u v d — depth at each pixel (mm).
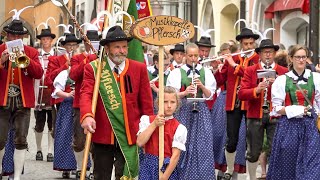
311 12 13508
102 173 8156
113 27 8047
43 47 14117
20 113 10133
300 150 8945
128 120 8039
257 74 10102
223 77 11484
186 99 9953
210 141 9891
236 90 11312
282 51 11242
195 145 9820
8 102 9961
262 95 10422
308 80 9023
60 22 40875
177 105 7609
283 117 9055
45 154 14492
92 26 11516
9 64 9953
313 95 9008
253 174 10664
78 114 10852
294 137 8969
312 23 13516
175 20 7879
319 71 11172
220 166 11695
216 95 11953
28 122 10242
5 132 9992
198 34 28484
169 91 7574
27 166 12891
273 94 9086
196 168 9781
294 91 8984
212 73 11109
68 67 11648
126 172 8039
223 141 11664
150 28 7844
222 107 11719
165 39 7844
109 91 8016
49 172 12250
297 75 9047
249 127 10539
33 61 9961
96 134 8055
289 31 21609
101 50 8070
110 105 8008
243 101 11195
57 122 11617
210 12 29891
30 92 10117
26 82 10078
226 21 27984
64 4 9000
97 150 8133
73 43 12578
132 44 9367
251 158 10555
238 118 11344
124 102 8031
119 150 8141
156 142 7570
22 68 9984
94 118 7836
